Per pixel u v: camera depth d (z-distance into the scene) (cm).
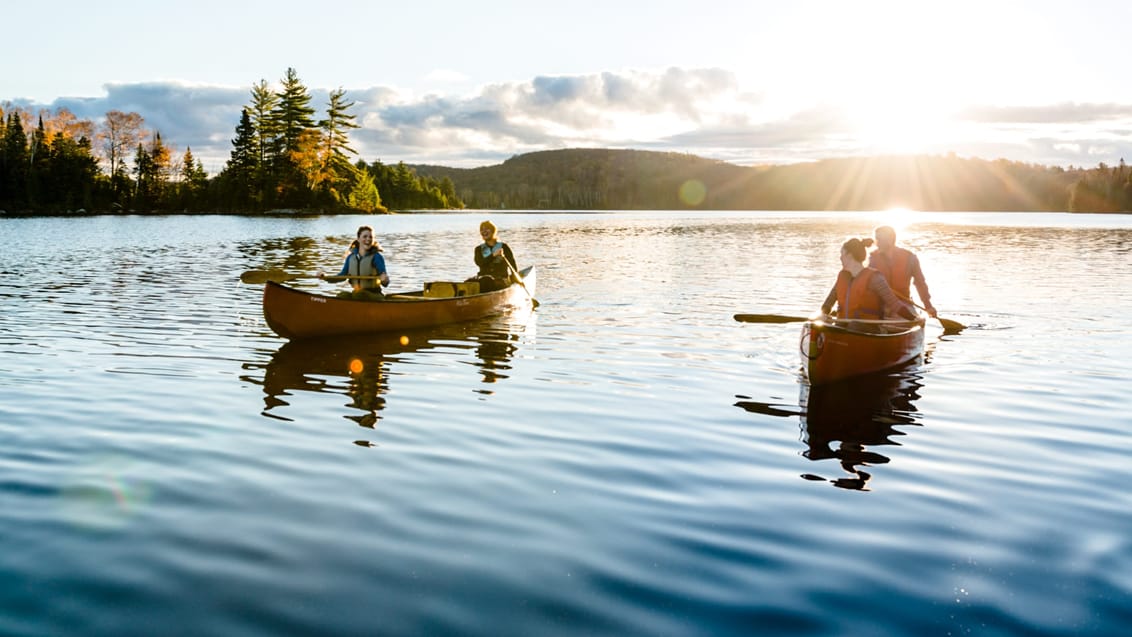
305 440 524
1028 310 1195
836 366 703
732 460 491
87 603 306
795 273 1825
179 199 8244
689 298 1344
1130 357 834
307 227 4538
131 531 373
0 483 434
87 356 798
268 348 870
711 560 348
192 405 613
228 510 401
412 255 2423
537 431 552
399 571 335
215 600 309
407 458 489
